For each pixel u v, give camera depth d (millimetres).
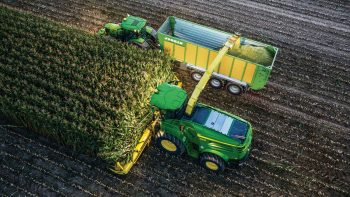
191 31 17438
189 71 17219
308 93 16797
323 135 14906
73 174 12914
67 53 16234
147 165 13320
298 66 18250
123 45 16938
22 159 13250
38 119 13195
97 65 15664
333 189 13000
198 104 13195
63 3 21281
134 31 16891
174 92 12336
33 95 13969
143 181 12867
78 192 12430
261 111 15750
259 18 21547
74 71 15578
